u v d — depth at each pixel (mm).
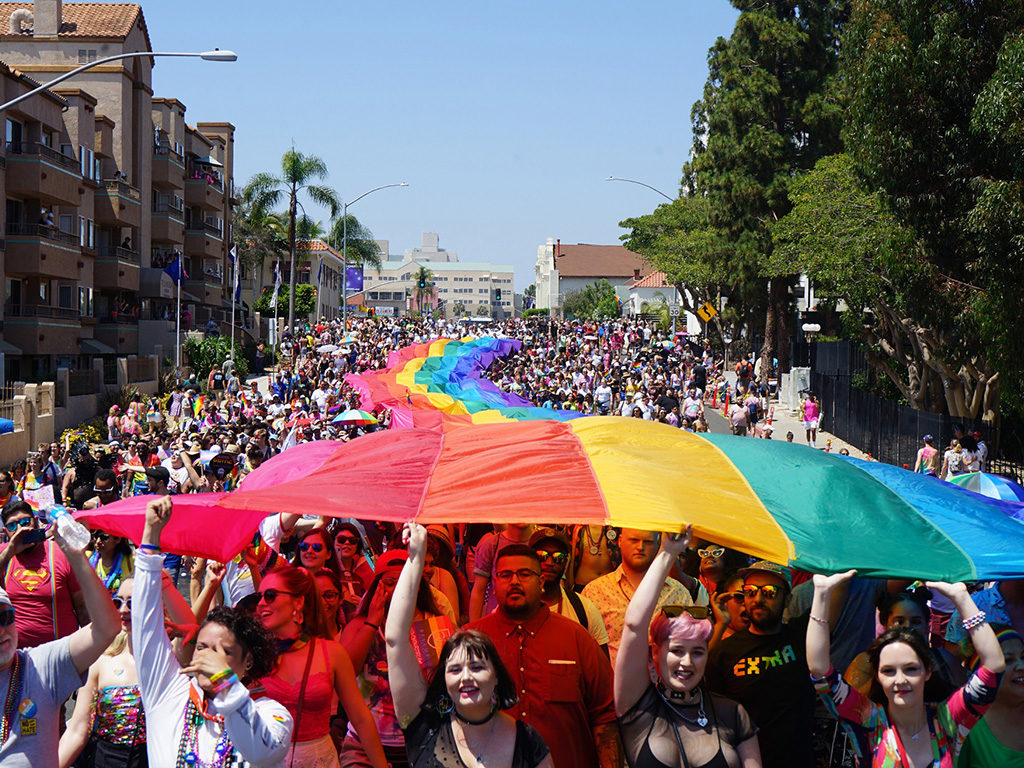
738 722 5297
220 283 68750
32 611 7402
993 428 25641
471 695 4789
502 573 5461
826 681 5477
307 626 5449
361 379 19516
